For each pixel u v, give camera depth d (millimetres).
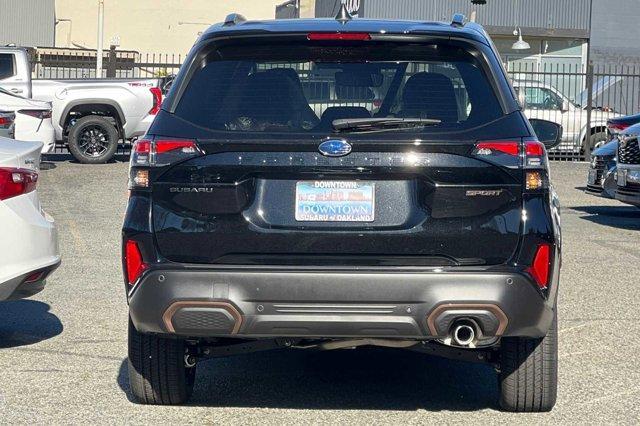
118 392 6273
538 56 38375
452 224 5078
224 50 5469
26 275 7020
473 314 5051
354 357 7281
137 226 5199
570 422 5715
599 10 37938
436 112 5254
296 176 5133
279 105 5309
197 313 5117
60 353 7262
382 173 5105
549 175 5234
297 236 5102
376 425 5633
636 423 5730
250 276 5078
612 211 17016
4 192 6977
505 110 5254
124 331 7969
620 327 8305
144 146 5246
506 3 37500
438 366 7043
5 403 6023
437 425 5633
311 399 6180
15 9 48469
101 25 33875
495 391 6402
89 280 10055
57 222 14156
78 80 22719
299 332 5133
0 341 7602
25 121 19797
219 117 5281
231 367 6980
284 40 5414
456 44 5410
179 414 5816
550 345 5582
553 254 5148
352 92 5340
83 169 21484
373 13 36406
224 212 5145
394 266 5090
